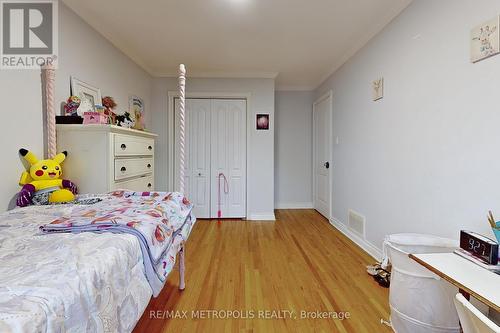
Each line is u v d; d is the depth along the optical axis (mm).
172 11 2314
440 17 1762
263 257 2645
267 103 4090
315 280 2166
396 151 2271
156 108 4035
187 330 1557
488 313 1352
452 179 1676
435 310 1343
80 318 659
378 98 2551
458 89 1622
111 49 2861
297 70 3922
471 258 1166
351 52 3154
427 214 1901
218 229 3625
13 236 977
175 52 3256
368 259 2596
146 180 2617
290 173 4930
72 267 730
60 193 1614
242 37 2836
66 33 2156
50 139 1865
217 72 3971
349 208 3277
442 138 1755
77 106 2064
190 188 4137
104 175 1914
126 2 2170
